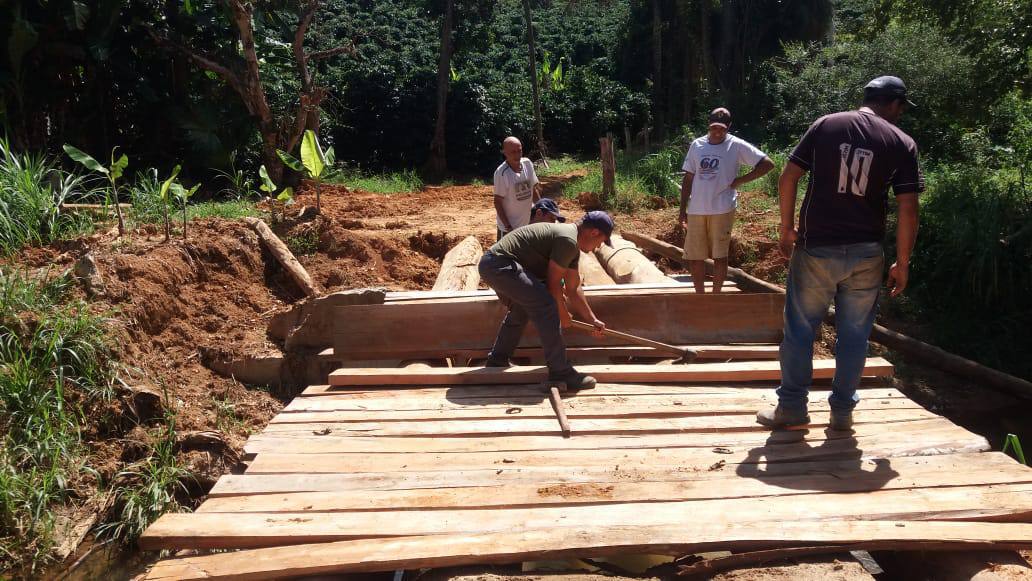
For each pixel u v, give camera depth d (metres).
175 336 6.44
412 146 23.73
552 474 3.88
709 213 6.32
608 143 12.46
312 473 3.93
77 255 6.84
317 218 9.19
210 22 14.07
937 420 4.48
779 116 20.47
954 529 3.27
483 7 24.52
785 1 24.67
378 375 5.25
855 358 4.06
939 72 16.06
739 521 3.35
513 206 7.01
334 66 24.70
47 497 4.70
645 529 3.28
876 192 3.81
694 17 26.64
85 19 12.14
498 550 3.14
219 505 3.62
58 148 13.13
